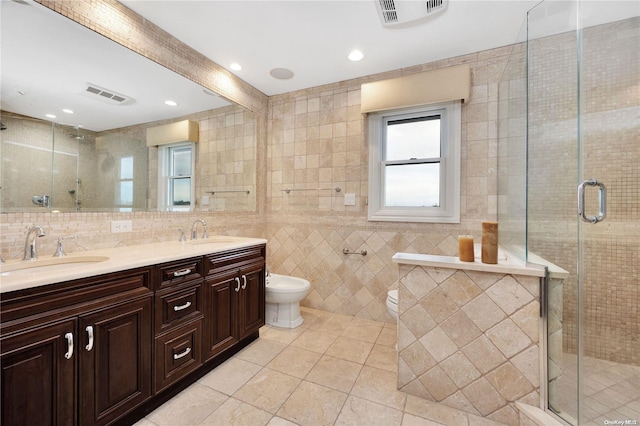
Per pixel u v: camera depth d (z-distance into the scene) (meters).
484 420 1.34
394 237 2.53
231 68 2.49
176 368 1.51
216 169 2.47
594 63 1.81
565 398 1.25
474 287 1.38
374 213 2.61
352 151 2.71
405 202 2.58
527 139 1.54
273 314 2.49
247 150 2.82
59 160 1.50
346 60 2.35
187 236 2.23
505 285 1.33
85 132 1.61
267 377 1.70
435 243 2.39
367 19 1.83
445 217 2.35
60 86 1.49
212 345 1.75
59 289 1.05
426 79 2.29
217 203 2.50
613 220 1.78
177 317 1.52
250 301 2.11
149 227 1.96
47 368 1.01
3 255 1.29
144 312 1.35
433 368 1.47
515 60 1.87
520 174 1.67
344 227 2.73
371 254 2.62
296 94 2.96
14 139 1.33
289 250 2.99
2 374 0.90
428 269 1.48
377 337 2.25
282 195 3.03
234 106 2.65
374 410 1.41
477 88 2.24
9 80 1.32
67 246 1.52
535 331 1.27
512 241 1.79
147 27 1.85
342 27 1.91
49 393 1.01
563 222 1.46
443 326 1.45
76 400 1.09
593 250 1.82
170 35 2.01
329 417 1.37
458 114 2.29
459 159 2.29
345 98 2.73
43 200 1.43
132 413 1.32
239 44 2.13
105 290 1.19
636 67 1.74
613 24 1.77
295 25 1.89
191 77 2.18
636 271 1.73
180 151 2.16
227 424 1.32
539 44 1.63
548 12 1.63
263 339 2.21
